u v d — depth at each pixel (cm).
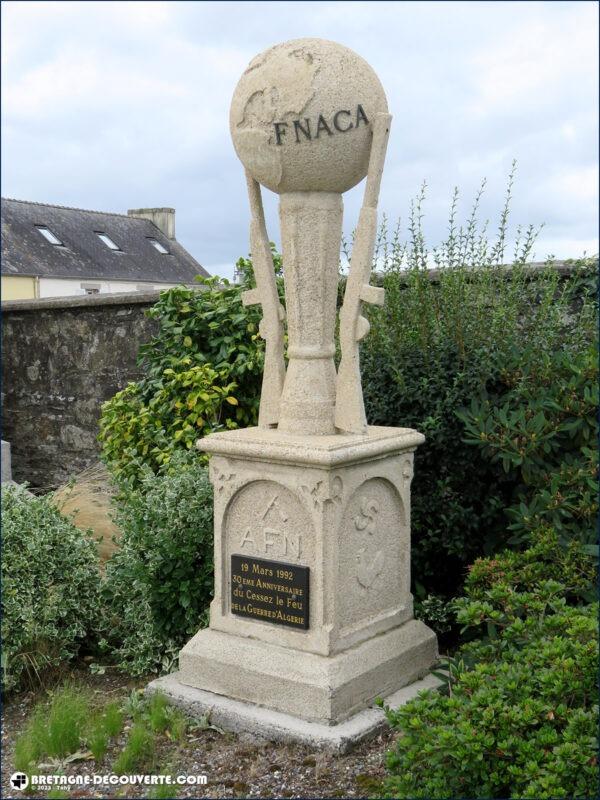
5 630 431
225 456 402
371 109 376
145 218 2577
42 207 2247
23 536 450
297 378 403
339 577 385
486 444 461
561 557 418
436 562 506
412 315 509
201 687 405
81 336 874
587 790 279
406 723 306
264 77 373
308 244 390
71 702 393
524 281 519
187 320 620
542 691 305
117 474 569
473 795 297
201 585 443
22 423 936
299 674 376
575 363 475
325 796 329
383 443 393
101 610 479
